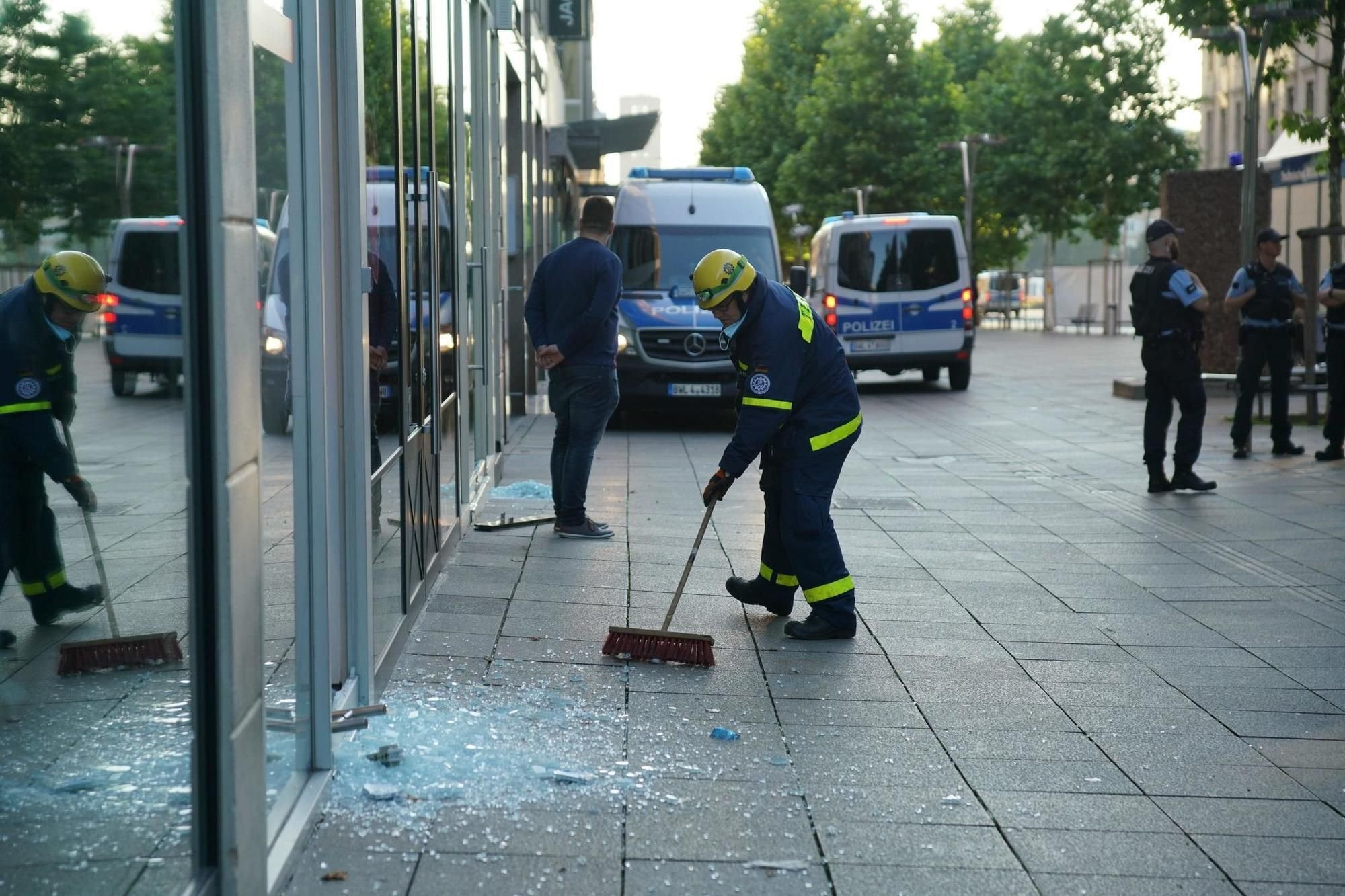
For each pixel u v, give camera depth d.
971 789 4.49
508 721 5.02
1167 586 7.75
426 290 6.81
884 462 13.57
